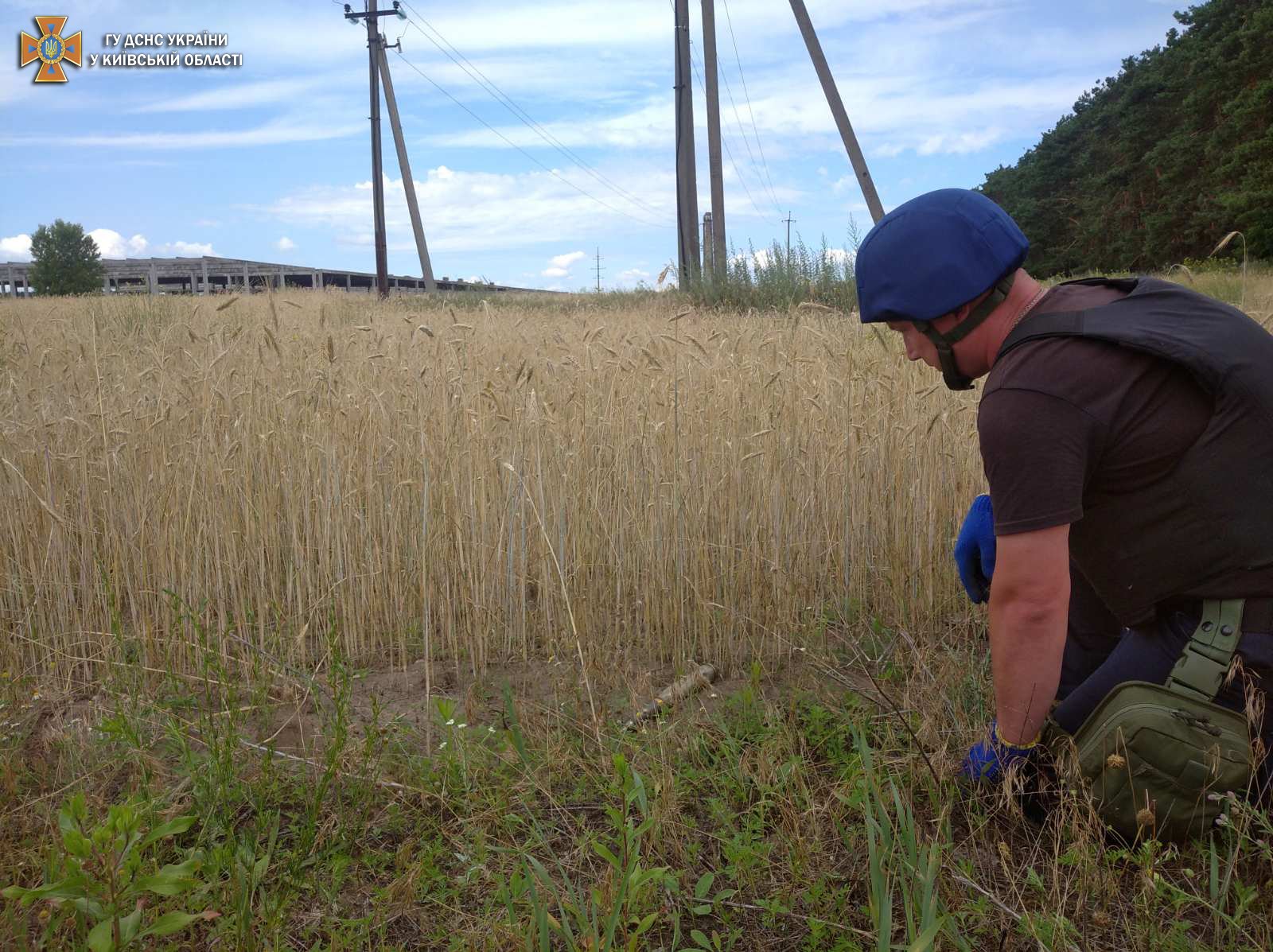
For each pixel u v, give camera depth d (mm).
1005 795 2139
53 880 1824
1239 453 1888
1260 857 1970
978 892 1991
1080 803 2098
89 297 18328
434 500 3848
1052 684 2076
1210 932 1877
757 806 2359
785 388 4223
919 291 2049
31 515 3879
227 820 2240
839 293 14148
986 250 2008
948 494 4031
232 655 3521
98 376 3965
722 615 3617
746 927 2010
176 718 2875
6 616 3727
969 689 2885
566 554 3750
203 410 4195
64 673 3482
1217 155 28453
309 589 3775
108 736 2699
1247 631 1935
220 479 3875
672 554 3670
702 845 2307
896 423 4016
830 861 2178
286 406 4254
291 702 3209
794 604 3678
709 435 3938
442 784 2529
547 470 3779
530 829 2365
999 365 2027
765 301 14867
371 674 3561
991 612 2094
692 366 4496
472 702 2945
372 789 2447
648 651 3662
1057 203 44500
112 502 3814
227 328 5695
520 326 6457
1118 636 2490
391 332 6617
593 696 3186
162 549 3707
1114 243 35906
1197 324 1931
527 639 3857
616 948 1818
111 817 1608
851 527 3990
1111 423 1918
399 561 3842
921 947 1509
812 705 2939
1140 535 2000
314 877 2158
